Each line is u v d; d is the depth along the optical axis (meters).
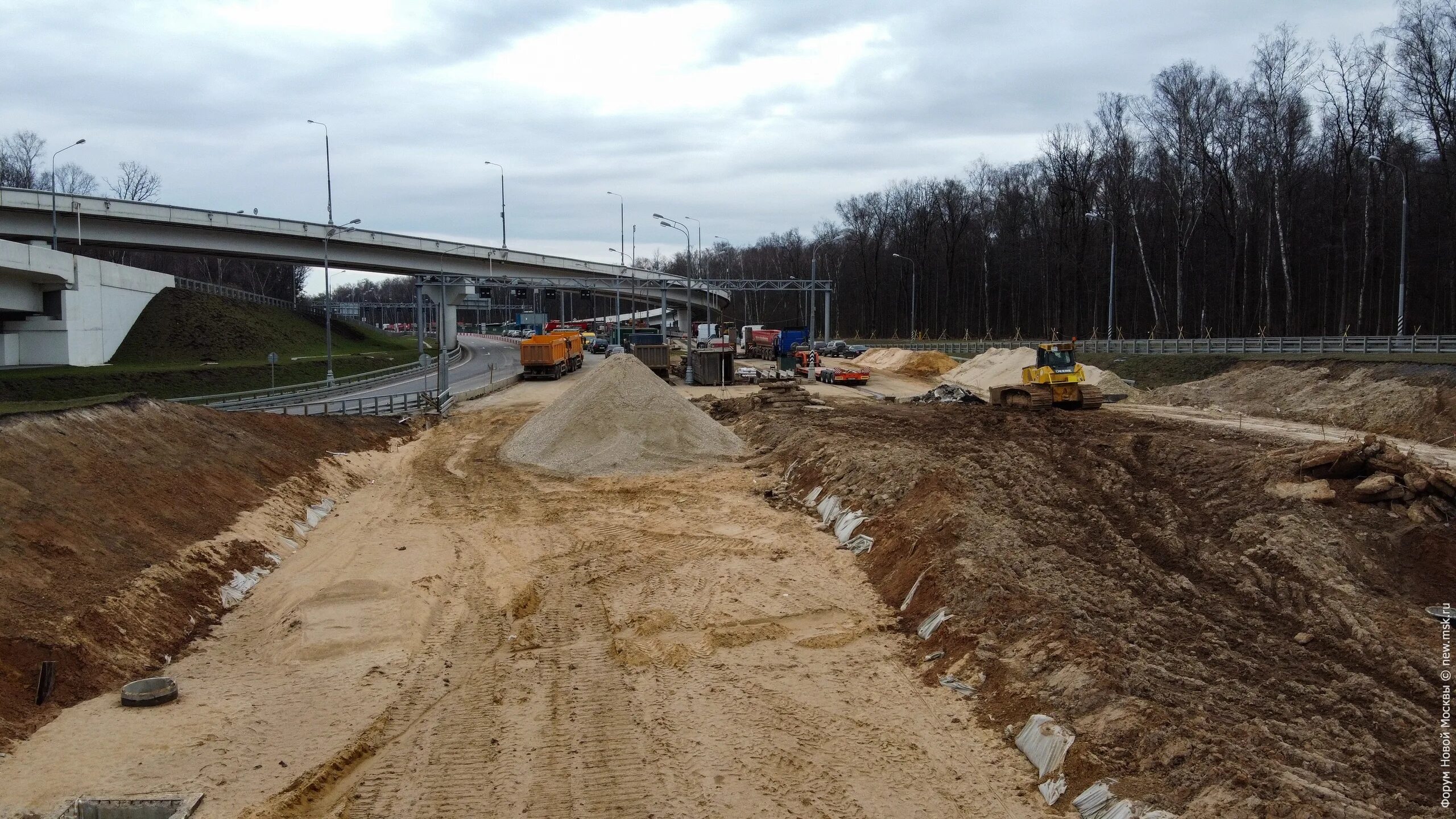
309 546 22.70
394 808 10.99
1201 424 33.19
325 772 11.71
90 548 17.00
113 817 10.80
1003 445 28.88
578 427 33.34
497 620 17.45
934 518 19.86
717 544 22.12
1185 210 70.12
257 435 28.98
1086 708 11.91
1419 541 17.67
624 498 27.34
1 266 46.66
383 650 15.88
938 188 109.69
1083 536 19.47
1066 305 89.75
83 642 14.33
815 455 28.84
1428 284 58.34
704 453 32.19
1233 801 9.47
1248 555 17.78
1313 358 41.62
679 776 11.67
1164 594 16.33
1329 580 16.33
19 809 10.72
